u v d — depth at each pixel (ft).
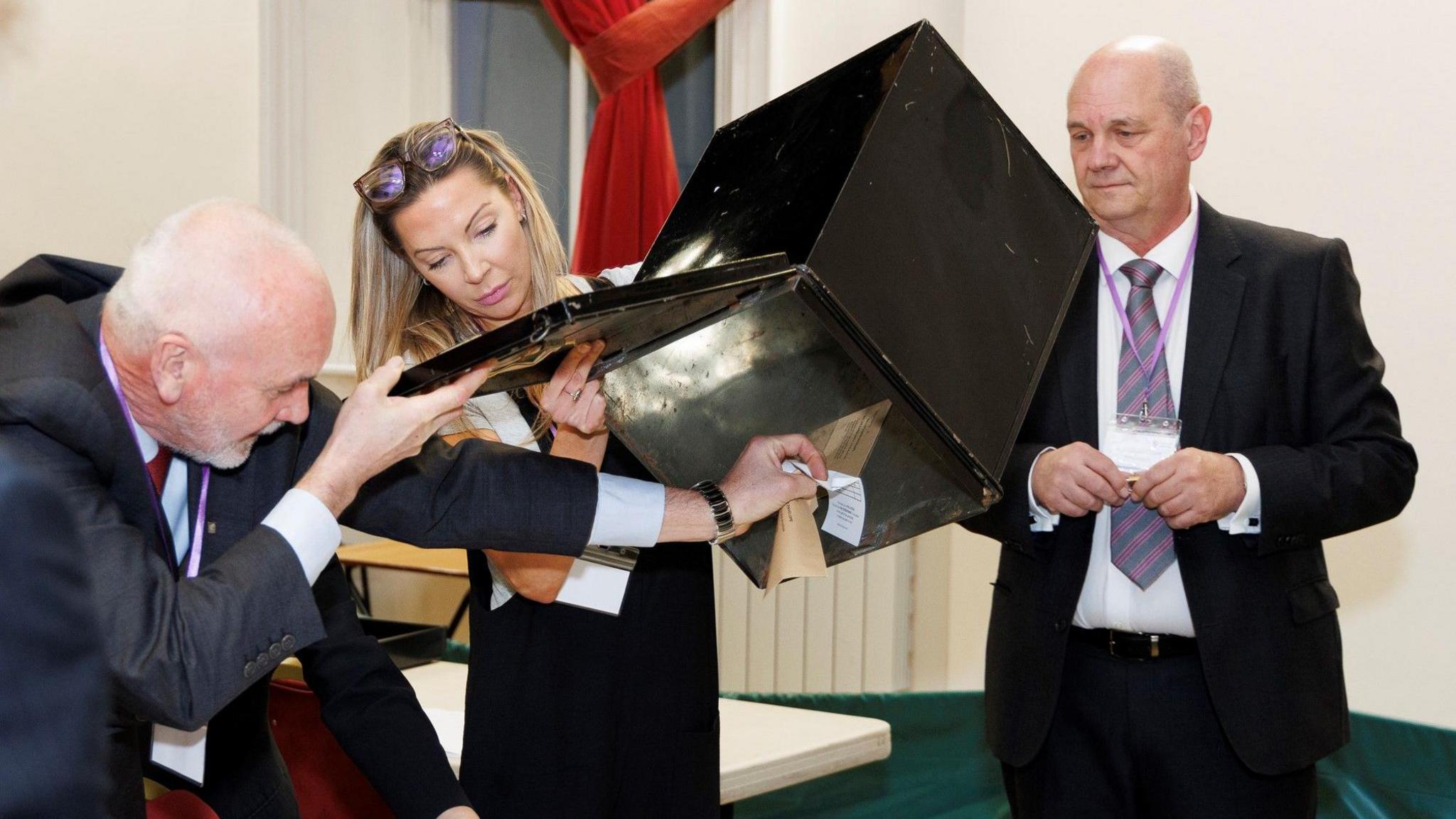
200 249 3.81
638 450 5.06
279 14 12.85
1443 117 9.74
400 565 11.03
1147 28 11.09
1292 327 6.25
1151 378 6.30
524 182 5.44
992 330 4.68
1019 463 6.25
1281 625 6.03
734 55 12.55
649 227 12.62
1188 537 6.05
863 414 4.74
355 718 4.73
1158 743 6.10
